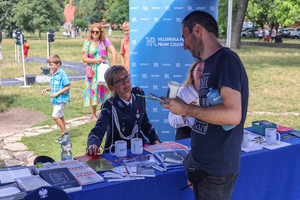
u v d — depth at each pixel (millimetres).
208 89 2031
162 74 5223
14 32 12562
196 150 2154
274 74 14383
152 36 5133
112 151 3258
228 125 1949
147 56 5191
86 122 7570
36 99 10219
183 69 5195
